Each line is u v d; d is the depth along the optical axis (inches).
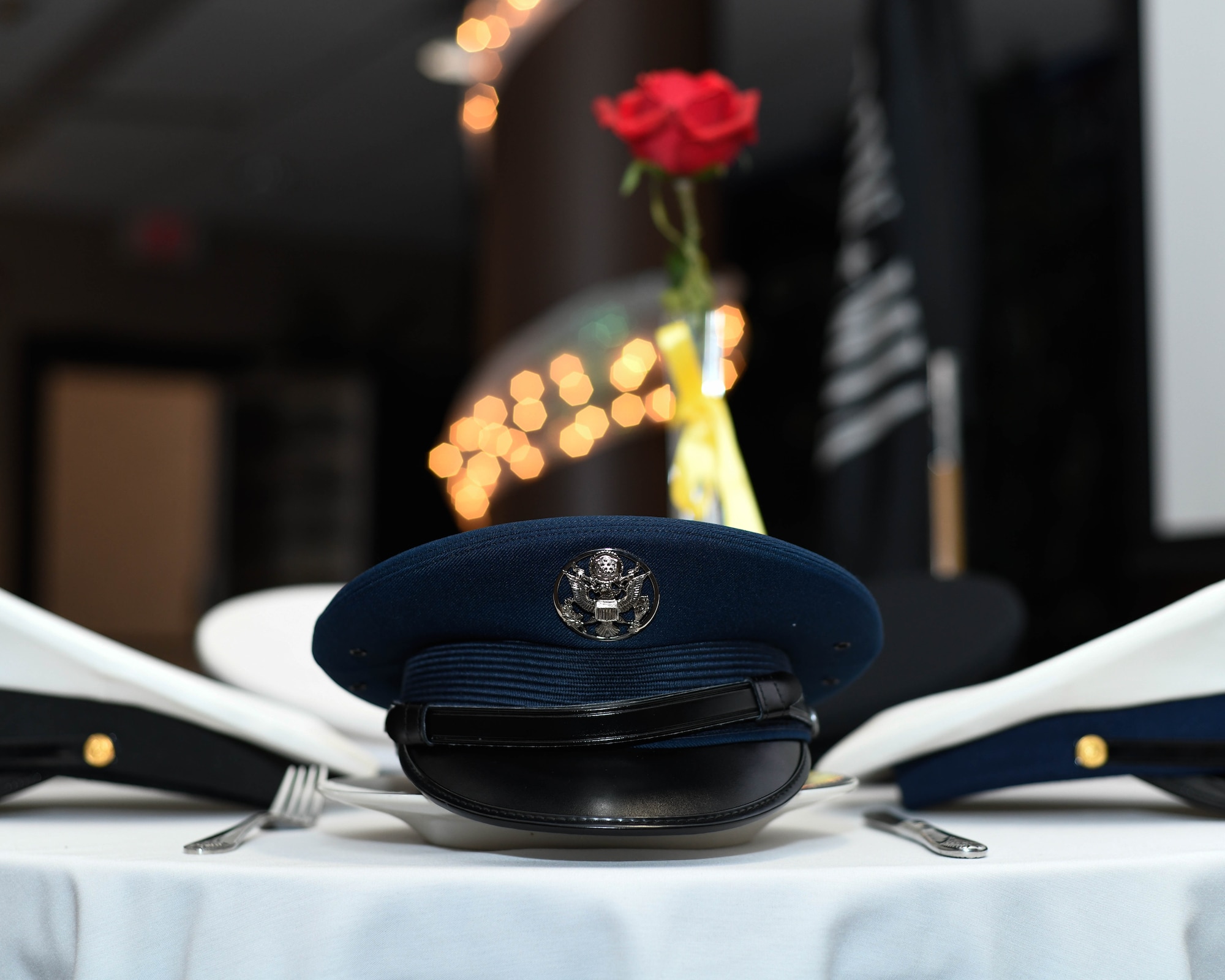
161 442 394.6
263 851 30.3
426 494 311.6
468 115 134.3
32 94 219.9
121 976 26.4
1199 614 34.9
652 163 47.9
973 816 38.3
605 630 29.8
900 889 25.7
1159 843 31.1
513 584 29.6
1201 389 87.7
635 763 28.9
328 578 303.4
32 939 27.9
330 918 25.0
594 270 112.0
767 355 235.8
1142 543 91.9
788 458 230.1
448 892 25.0
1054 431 153.9
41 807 41.6
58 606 378.3
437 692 31.0
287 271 311.7
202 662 54.1
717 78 47.0
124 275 297.1
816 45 193.0
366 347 312.0
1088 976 26.2
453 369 319.0
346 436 308.0
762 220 247.3
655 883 24.9
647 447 115.6
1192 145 88.7
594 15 113.4
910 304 91.3
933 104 92.0
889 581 54.8
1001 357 155.4
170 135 240.2
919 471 90.4
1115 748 36.7
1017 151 158.4
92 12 189.9
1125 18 94.3
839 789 32.0
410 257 321.4
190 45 201.0
